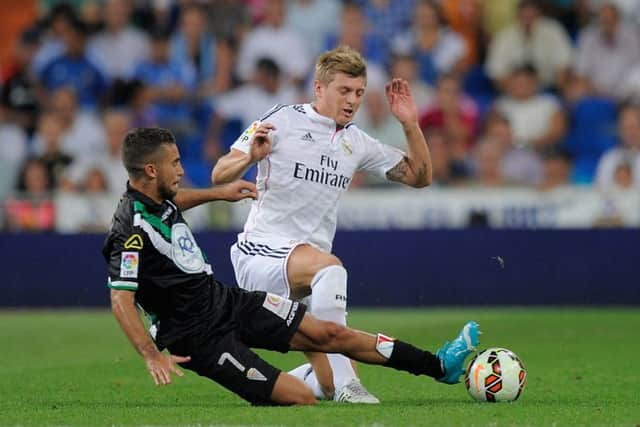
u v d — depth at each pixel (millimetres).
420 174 27062
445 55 66938
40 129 63875
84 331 46531
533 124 63719
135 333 21438
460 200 55094
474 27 68438
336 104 25969
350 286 54938
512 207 54906
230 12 67500
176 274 22359
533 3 67500
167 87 65188
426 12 67062
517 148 60500
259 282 25656
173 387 28438
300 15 68438
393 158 27094
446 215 55156
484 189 55000
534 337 41062
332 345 23203
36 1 72688
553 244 54250
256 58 66750
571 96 65438
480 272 54531
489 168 59562
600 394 25938
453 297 54656
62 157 60812
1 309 56906
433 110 62500
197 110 64875
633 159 59656
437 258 54656
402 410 22141
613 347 37562
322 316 24203
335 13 68688
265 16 68000
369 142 26859
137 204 22328
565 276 54312
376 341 23391
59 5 67875
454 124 62312
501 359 24125
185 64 66250
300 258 25000
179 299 22406
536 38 67312
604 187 54969
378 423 20047
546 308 54094
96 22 69062
